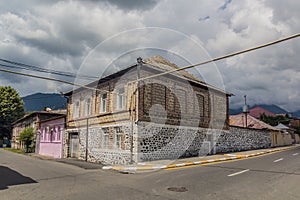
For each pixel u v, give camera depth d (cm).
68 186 645
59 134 1877
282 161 1195
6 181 729
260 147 2333
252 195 531
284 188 598
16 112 4091
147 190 585
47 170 998
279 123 4288
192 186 625
